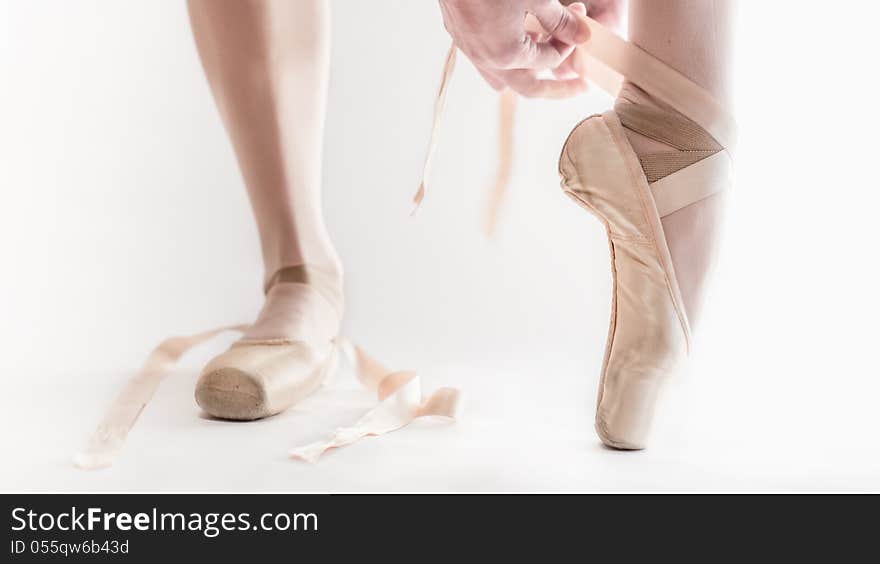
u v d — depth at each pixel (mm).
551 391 1247
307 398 1252
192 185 1836
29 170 1871
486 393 1239
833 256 1613
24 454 987
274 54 1206
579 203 962
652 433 979
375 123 1750
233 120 1241
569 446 1007
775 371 1344
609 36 948
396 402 1107
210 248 1817
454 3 936
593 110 1669
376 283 1697
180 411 1177
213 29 1196
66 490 877
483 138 1732
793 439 1033
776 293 1600
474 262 1713
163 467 945
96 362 1413
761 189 1630
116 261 1813
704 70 923
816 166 1630
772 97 1640
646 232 926
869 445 1009
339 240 1737
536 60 989
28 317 1632
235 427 1100
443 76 1080
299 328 1229
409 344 1479
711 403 1188
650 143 931
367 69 1753
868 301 1578
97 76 1881
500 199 1188
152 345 1503
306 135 1265
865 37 1630
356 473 922
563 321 1597
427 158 1096
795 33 1640
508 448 1004
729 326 1521
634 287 944
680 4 915
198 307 1661
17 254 1831
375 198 1742
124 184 1854
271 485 891
